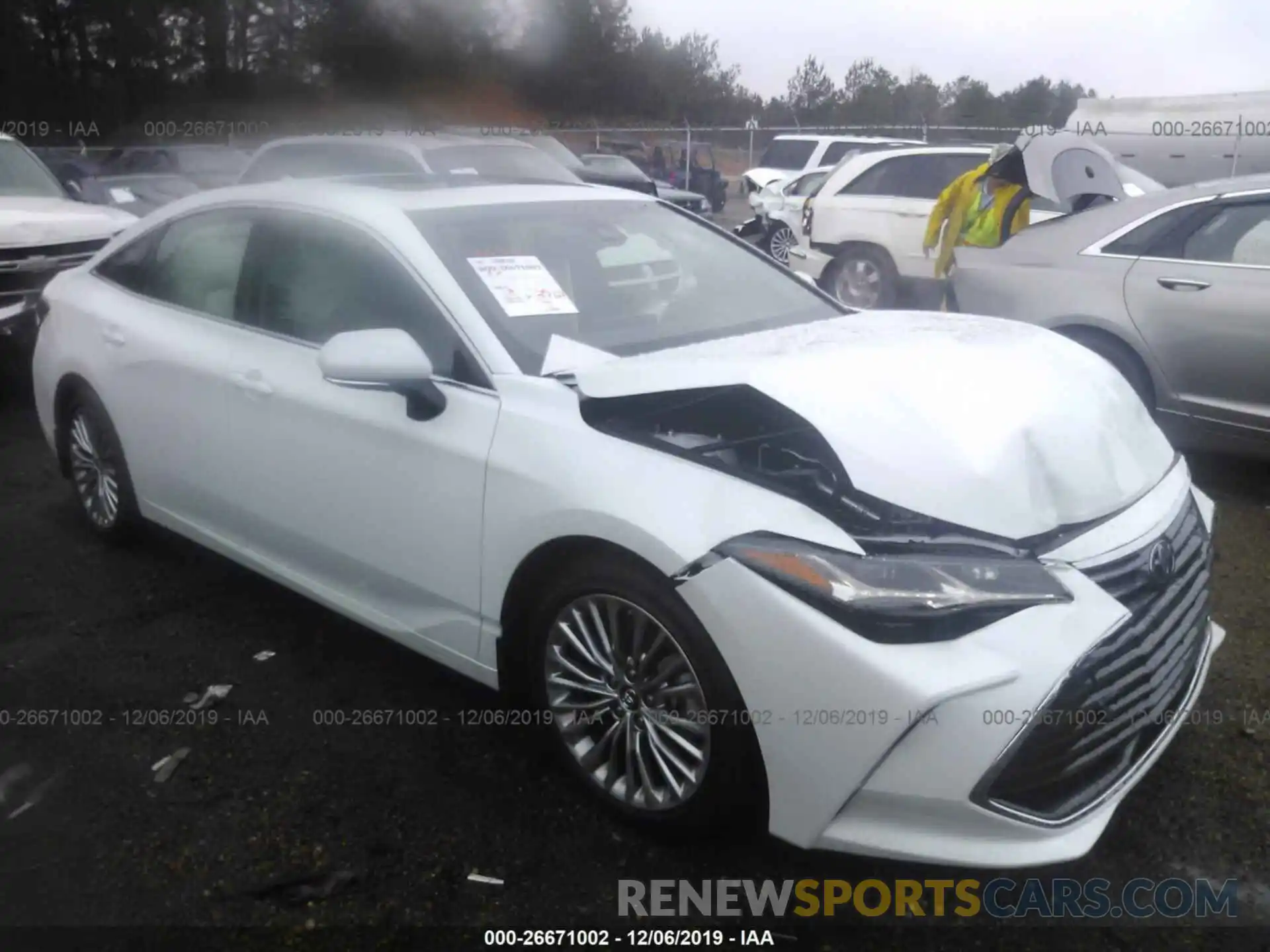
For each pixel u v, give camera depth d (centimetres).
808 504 274
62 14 2592
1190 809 317
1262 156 1354
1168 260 582
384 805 321
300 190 405
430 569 338
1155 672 275
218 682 389
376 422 345
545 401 314
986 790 248
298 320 387
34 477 610
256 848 303
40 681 390
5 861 299
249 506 400
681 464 286
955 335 346
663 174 2353
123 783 332
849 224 1041
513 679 333
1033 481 276
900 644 250
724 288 404
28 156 909
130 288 466
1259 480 597
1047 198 784
